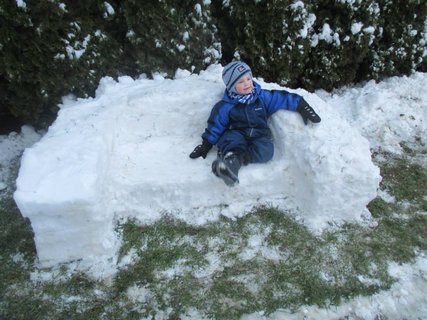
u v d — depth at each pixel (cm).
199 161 318
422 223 316
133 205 312
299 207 316
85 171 267
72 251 282
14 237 305
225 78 303
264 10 383
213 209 318
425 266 287
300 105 309
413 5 424
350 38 411
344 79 452
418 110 416
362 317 260
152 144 334
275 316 257
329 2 407
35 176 266
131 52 378
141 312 258
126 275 278
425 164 371
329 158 287
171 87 339
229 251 292
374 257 290
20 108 366
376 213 322
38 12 326
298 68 420
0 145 378
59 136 295
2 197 337
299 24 390
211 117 311
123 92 346
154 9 355
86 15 357
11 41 328
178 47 371
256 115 311
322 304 263
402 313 263
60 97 364
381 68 449
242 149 304
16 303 264
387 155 379
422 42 443
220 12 406
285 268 282
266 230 305
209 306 262
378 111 410
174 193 310
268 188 316
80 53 350
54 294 268
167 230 305
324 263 285
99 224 275
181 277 276
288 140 308
